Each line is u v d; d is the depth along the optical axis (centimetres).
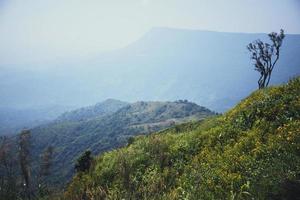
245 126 1658
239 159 1287
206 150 1570
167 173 1457
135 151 1809
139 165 1627
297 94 1650
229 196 1048
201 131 1900
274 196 936
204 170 1335
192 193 1134
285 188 941
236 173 1192
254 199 963
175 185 1338
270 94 1830
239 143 1433
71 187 1631
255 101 1841
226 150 1455
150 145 1845
